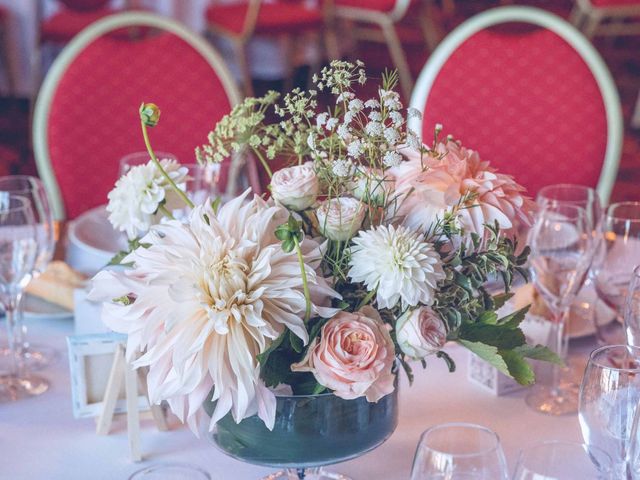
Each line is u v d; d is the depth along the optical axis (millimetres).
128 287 917
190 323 894
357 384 897
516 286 1518
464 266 957
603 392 1002
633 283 1174
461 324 978
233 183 1511
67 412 1296
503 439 1227
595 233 1526
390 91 954
